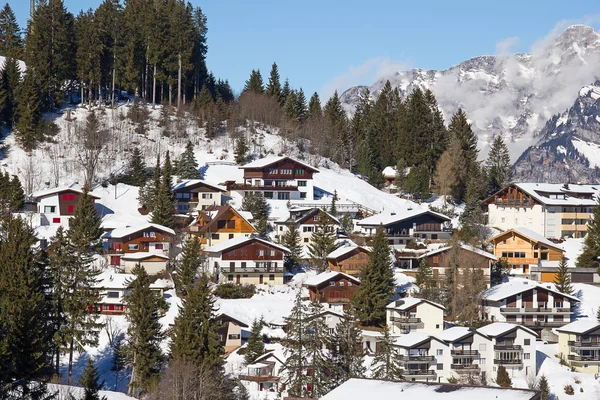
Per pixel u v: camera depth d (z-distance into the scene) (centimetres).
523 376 8331
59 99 16150
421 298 9456
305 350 7069
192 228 11612
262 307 9294
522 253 11494
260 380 7225
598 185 14412
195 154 15350
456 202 15475
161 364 7269
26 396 5312
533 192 13225
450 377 8144
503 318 9594
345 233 12006
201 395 6303
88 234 10194
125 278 9188
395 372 7269
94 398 5766
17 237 7544
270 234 11831
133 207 12762
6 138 14812
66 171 13800
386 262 9450
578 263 11338
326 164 16238
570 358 8700
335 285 9688
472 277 9775
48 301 7656
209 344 7000
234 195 13438
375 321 9325
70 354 7494
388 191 15788
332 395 4897
